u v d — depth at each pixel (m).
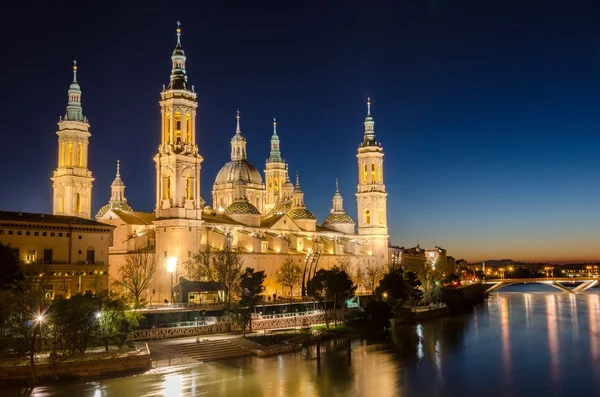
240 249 184.12
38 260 129.75
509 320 197.00
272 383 96.88
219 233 191.88
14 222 131.38
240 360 114.56
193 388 91.88
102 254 146.50
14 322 97.50
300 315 157.50
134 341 118.38
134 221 184.75
